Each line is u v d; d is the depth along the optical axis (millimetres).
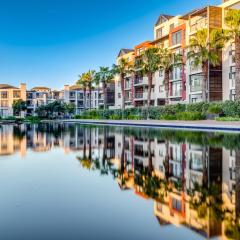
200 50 39188
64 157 10992
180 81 52156
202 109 37875
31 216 4500
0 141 17750
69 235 3801
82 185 6492
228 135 19266
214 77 43125
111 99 92625
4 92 113062
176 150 11992
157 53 50000
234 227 3977
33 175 7656
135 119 51094
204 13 44031
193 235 3746
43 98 111875
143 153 11500
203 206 4875
